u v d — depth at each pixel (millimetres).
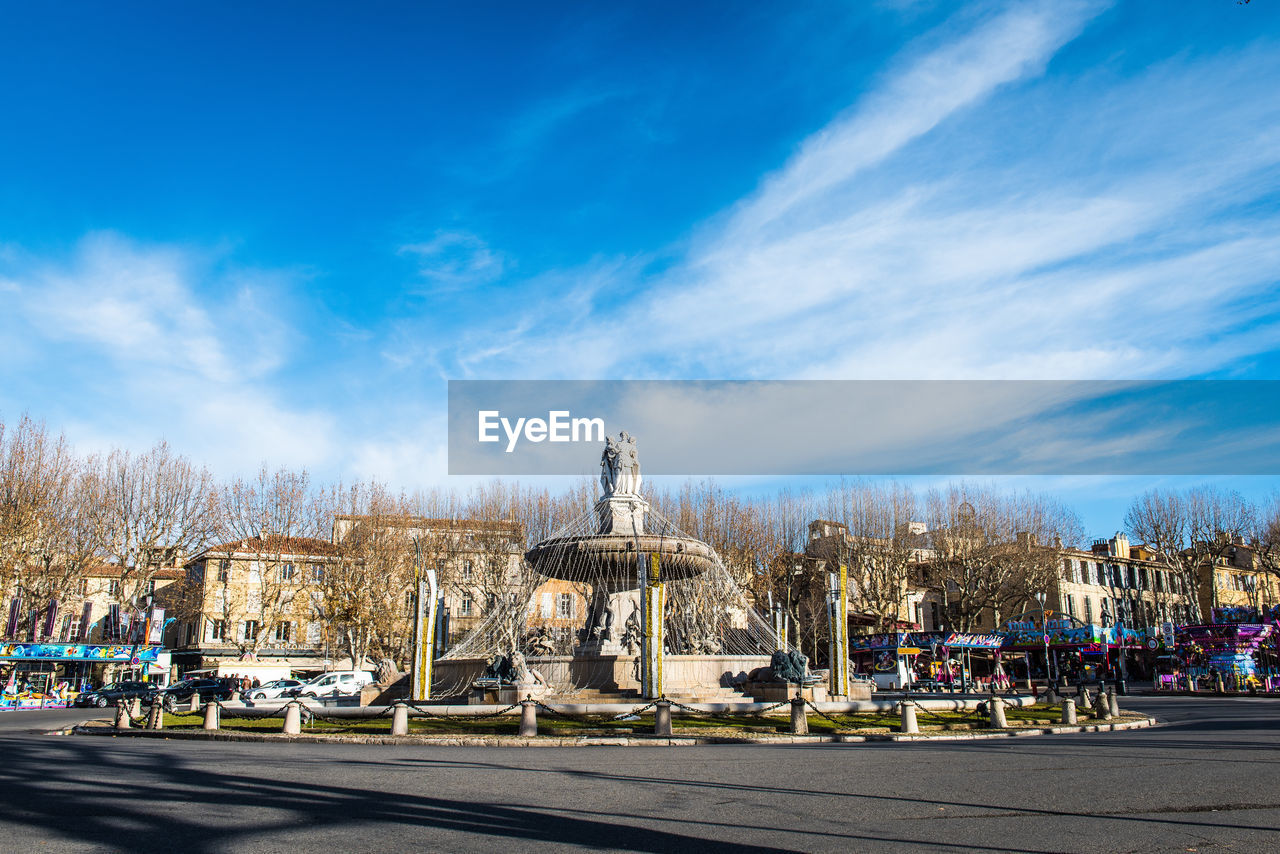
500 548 44000
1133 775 10289
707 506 44781
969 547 47781
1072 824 7145
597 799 8398
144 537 41781
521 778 9969
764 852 6102
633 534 22891
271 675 50375
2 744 14961
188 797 8305
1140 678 52750
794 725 16344
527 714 15844
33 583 39750
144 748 14195
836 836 6656
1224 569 65688
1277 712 24641
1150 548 61188
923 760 12195
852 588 48094
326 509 45500
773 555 44906
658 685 19641
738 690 21984
